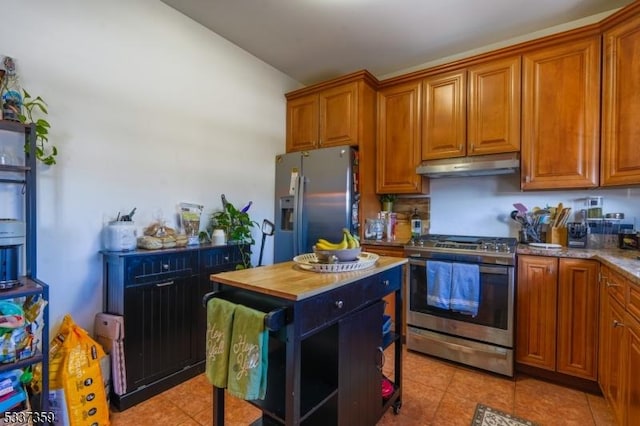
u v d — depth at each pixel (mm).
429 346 2559
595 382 2031
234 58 2936
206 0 2334
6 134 1704
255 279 1326
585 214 2498
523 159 2494
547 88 2406
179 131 2496
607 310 1826
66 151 1894
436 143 2883
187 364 2193
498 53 2574
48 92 1820
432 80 2922
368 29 2658
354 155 3016
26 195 1630
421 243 2688
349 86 3117
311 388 1337
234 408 1884
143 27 2264
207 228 2699
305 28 2662
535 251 2207
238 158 2984
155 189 2336
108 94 2082
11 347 1379
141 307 1949
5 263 1412
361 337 1478
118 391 1829
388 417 1808
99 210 2035
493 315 2303
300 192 3166
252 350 1106
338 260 1533
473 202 3004
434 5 2332
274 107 3396
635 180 1981
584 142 2273
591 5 2316
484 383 2180
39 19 1788
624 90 2053
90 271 1983
